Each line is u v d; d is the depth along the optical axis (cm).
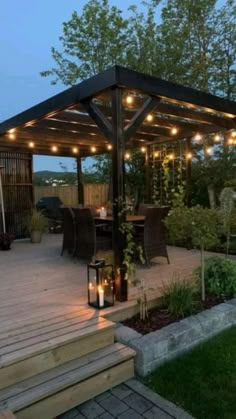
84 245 478
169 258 515
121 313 295
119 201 303
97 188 1056
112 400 221
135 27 961
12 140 622
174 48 923
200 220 331
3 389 205
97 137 665
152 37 945
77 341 239
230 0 895
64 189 1039
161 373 246
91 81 319
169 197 707
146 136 706
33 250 604
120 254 306
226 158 811
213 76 925
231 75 922
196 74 926
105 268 304
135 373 248
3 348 221
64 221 529
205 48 948
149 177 776
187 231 342
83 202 915
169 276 400
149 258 450
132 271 305
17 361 210
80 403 219
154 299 319
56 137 617
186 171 673
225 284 357
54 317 274
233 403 211
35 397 197
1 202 678
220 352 272
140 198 974
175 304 306
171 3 953
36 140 630
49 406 204
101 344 254
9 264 485
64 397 211
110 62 953
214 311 314
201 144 882
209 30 931
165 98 346
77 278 399
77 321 265
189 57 952
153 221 452
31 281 388
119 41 952
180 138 665
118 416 205
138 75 308
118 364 238
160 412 206
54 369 227
